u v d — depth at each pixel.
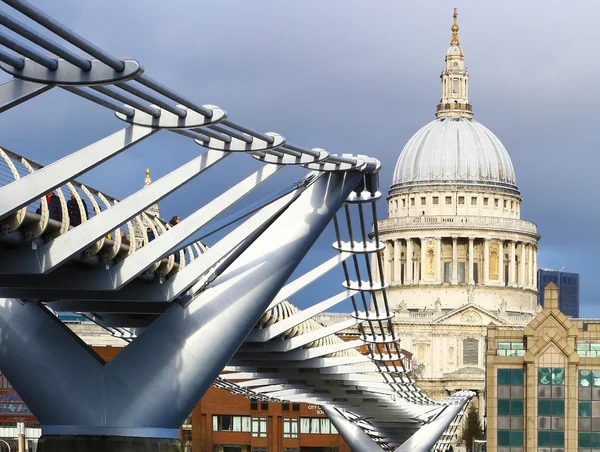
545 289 163.50
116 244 52.94
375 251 74.38
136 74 36.19
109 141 44.22
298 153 53.56
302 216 61.19
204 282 59.62
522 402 161.50
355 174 61.56
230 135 47.56
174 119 43.88
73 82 36.09
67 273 53.88
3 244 48.34
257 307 60.03
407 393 126.81
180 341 58.88
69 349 58.34
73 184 53.34
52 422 58.12
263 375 107.25
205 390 59.53
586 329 164.00
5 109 37.69
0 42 32.69
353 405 138.00
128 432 57.75
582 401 160.12
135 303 62.25
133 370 58.25
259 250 60.78
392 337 96.00
